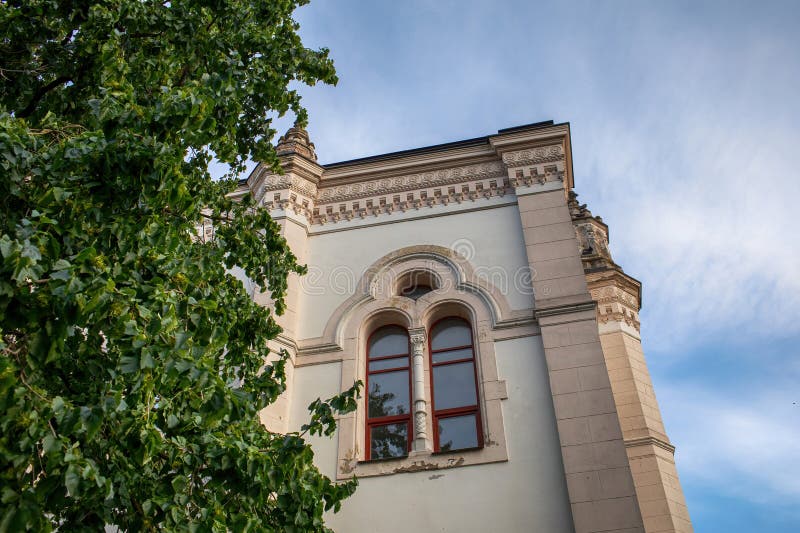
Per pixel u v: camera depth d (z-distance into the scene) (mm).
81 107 8930
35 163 6758
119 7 8797
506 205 15609
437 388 13461
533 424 12289
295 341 14273
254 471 6867
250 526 6840
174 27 9227
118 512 6715
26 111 9016
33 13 8617
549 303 13594
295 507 7582
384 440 13023
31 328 5949
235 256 10297
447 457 12125
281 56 10359
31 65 8906
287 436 7844
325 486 8539
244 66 9742
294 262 10789
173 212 7957
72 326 6082
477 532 11305
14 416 5488
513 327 13578
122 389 6246
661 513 15523
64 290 5750
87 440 5543
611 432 11766
